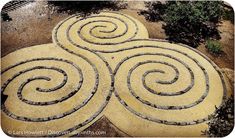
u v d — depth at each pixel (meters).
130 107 9.78
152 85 10.59
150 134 9.01
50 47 12.19
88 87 10.45
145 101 9.96
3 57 11.61
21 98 10.02
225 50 11.95
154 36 12.80
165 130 9.15
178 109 9.77
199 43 12.38
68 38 12.69
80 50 12.09
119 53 11.98
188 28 12.96
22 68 11.19
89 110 9.67
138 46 12.30
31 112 9.60
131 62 11.54
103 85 10.53
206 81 10.71
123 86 10.52
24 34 12.77
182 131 9.12
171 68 11.30
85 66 11.33
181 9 13.03
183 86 10.56
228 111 9.55
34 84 10.56
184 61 11.58
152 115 9.56
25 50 11.98
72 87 10.44
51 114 9.54
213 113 9.61
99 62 11.50
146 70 11.20
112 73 11.01
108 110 9.67
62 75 10.93
